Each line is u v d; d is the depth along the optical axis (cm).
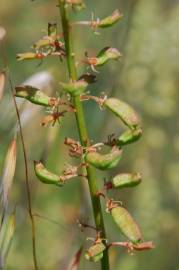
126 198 61
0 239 36
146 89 62
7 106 40
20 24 81
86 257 32
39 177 33
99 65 32
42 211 58
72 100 32
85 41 68
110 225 59
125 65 60
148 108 62
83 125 32
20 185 59
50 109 33
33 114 39
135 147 64
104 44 68
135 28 60
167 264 60
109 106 32
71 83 30
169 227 61
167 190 63
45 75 39
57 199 60
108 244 33
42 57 32
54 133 38
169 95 62
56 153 60
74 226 57
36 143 60
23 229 57
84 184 42
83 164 33
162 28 60
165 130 64
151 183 62
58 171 60
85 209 43
